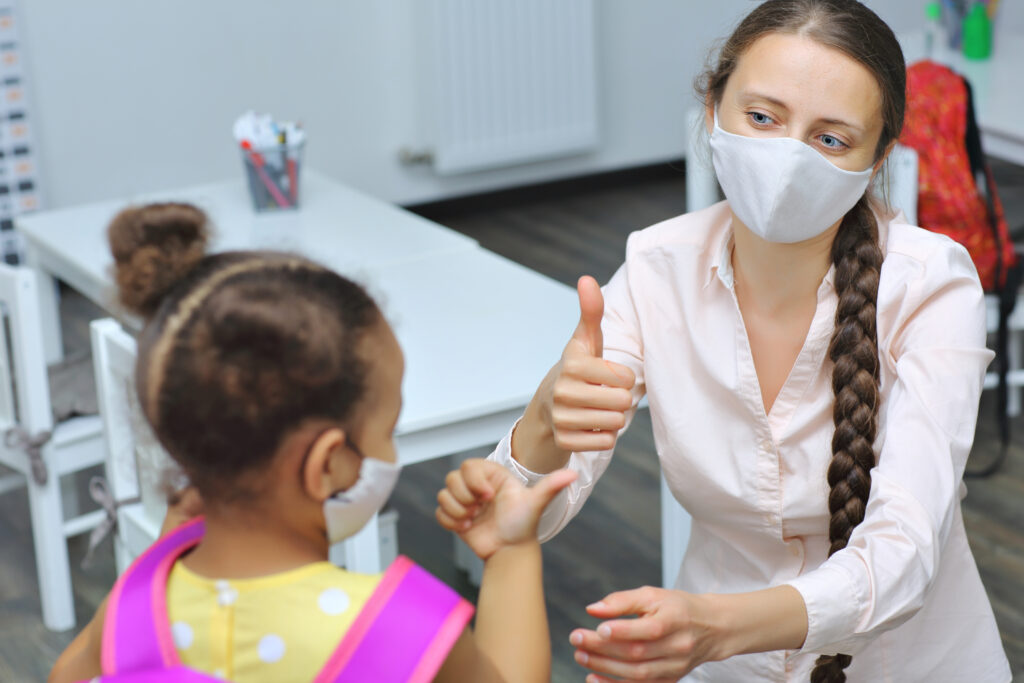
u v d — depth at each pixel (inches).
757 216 45.1
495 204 203.8
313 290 32.6
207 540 34.3
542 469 46.0
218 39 176.7
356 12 184.4
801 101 43.4
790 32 43.9
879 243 47.7
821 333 47.4
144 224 34.2
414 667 31.9
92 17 167.8
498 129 194.5
